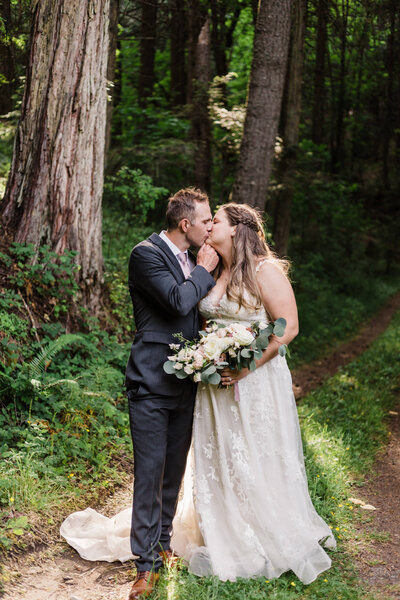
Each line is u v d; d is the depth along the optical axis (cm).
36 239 597
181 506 384
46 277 578
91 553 359
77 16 586
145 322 339
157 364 331
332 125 2442
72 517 380
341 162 2606
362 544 389
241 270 341
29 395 478
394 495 471
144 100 1540
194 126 1288
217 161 1350
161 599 310
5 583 316
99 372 534
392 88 2392
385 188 2664
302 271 1673
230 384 338
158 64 1938
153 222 1171
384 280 2023
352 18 1271
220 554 339
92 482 433
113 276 714
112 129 1484
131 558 355
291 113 1236
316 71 1689
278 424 350
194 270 331
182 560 346
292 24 1206
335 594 325
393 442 594
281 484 350
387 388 785
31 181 600
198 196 342
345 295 1680
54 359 549
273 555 340
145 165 1200
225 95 1300
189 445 353
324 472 474
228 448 345
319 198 1711
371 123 2717
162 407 330
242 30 1809
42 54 592
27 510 379
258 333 332
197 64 1334
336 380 823
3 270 571
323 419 636
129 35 1474
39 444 438
